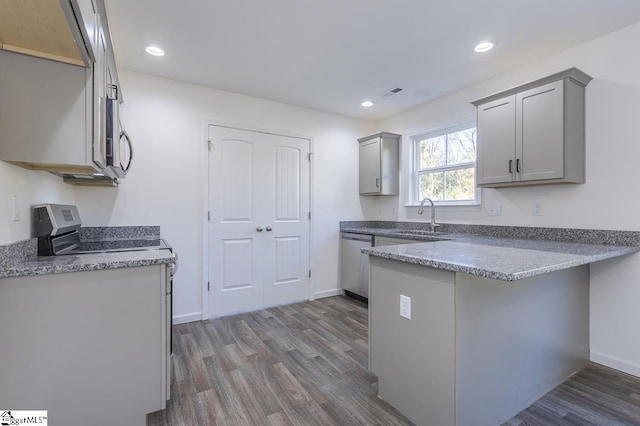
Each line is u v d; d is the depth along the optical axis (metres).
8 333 1.31
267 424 1.63
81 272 1.41
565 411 1.74
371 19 2.08
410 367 1.62
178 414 1.70
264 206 3.58
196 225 3.16
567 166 2.23
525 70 2.73
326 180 4.04
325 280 4.04
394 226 4.15
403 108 3.88
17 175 1.48
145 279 1.54
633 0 1.87
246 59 2.64
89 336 1.44
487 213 3.05
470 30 2.21
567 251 1.83
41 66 1.39
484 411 1.52
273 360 2.30
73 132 1.45
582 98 2.33
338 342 2.62
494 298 1.55
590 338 2.31
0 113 1.33
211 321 3.14
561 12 2.00
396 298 1.70
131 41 2.36
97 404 1.46
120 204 2.81
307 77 2.99
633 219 2.12
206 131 3.22
